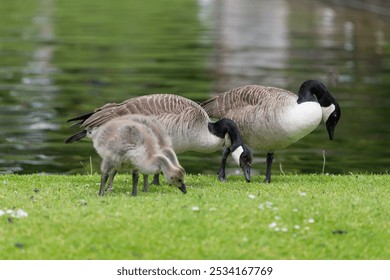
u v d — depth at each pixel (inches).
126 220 381.7
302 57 1492.4
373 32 1865.2
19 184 535.8
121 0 2837.1
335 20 2103.8
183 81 1208.8
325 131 927.7
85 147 818.8
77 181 561.3
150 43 1681.8
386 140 872.9
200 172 732.0
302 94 555.5
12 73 1270.9
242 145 547.2
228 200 426.9
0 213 388.5
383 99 1090.7
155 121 471.2
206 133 535.2
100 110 512.4
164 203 418.6
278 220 383.6
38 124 911.0
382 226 383.6
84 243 354.9
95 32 1863.9
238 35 1839.3
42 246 351.9
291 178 595.8
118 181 555.8
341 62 1429.6
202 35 1836.9
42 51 1531.7
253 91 565.3
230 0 2819.9
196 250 350.6
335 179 585.9
